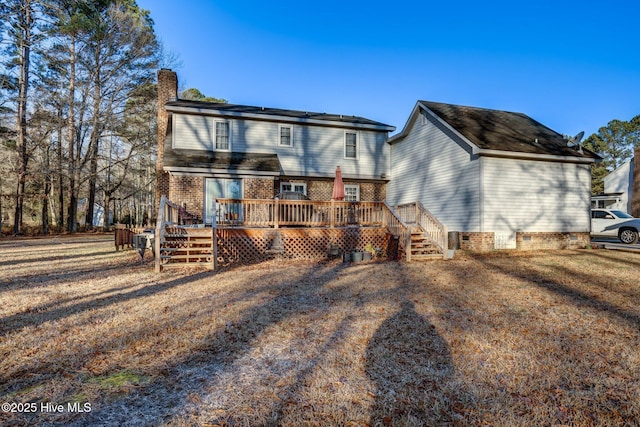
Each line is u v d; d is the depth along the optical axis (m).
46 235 23.80
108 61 25.97
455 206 13.80
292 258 10.99
